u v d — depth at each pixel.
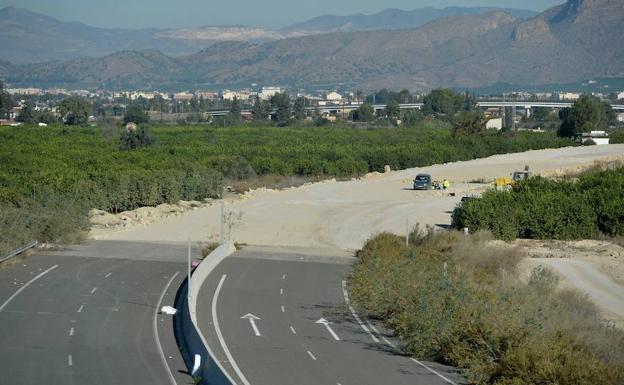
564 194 106.94
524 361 46.50
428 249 84.00
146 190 122.38
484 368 47.84
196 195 131.00
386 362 51.62
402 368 50.31
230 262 84.25
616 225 99.56
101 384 46.62
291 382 47.06
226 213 115.69
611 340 53.41
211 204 126.50
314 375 48.53
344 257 88.12
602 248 93.75
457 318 54.69
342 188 147.12
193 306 63.56
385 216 114.88
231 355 52.47
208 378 45.94
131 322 60.62
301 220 111.69
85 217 101.25
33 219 90.44
